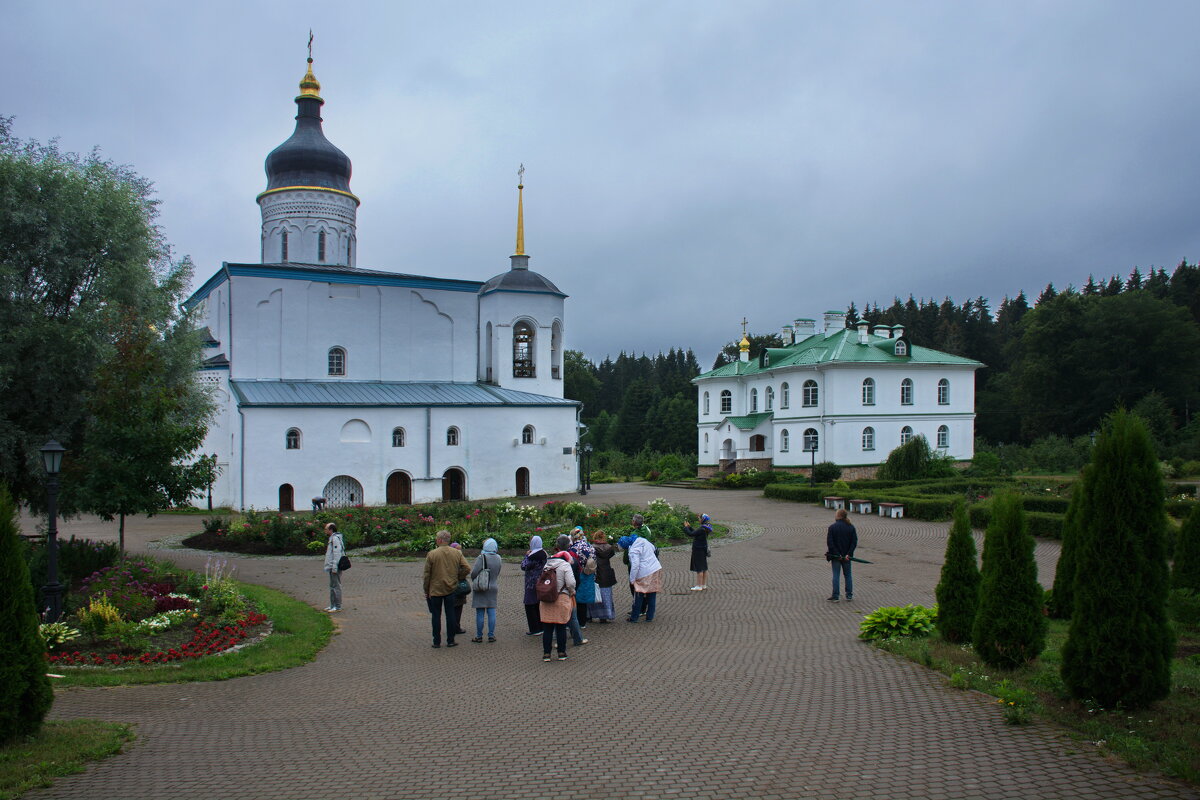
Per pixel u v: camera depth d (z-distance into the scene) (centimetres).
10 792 741
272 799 739
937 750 818
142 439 2016
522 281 5062
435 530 2683
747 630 1457
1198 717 873
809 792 727
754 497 4394
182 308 2748
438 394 4538
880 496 3497
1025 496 3127
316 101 4859
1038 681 1006
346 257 4903
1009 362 9219
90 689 1136
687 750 843
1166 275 9812
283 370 4338
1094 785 723
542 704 1036
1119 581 896
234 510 3988
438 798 737
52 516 1422
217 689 1144
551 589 1267
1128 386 7225
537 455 4691
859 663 1176
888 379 5466
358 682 1181
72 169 2331
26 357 2150
